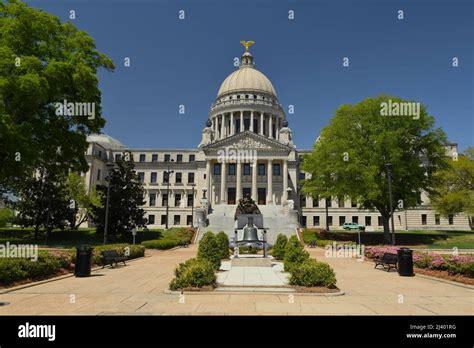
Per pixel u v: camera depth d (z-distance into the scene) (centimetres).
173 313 839
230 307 903
